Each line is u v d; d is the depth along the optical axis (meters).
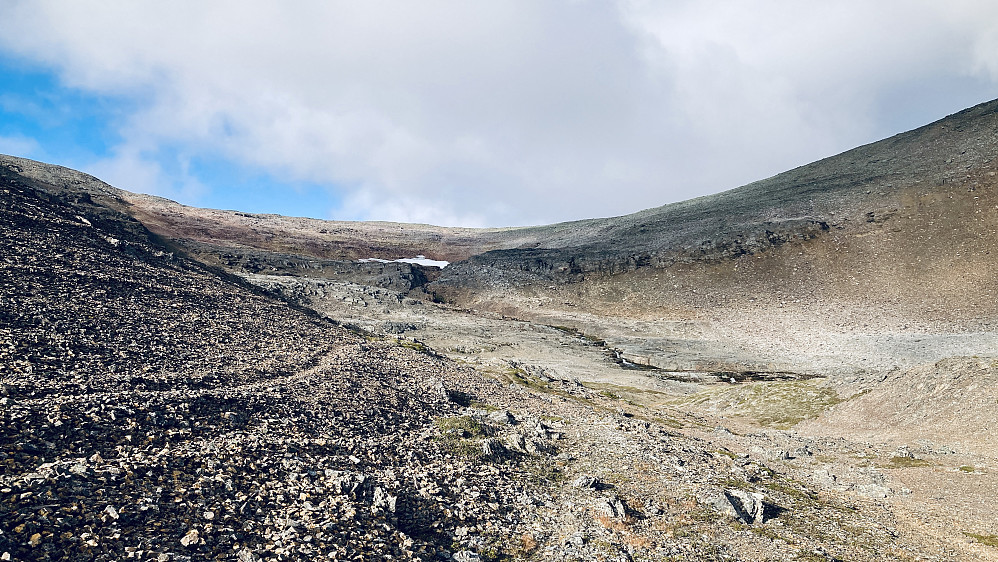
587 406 63.22
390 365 54.75
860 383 77.38
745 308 183.75
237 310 62.25
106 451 18.56
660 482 32.38
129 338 36.88
